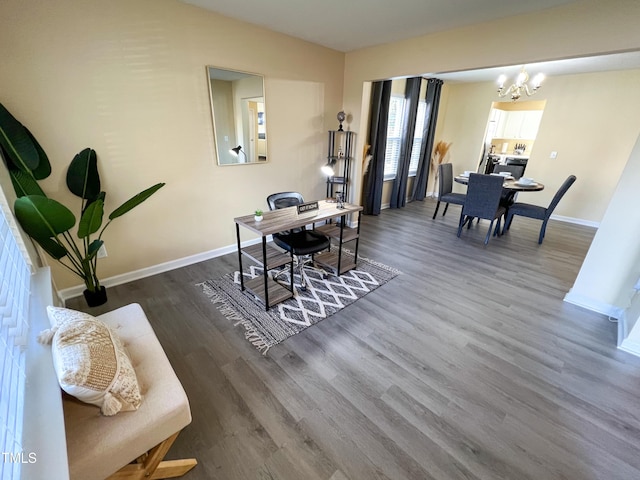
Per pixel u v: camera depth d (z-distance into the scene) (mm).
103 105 2283
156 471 1214
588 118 4750
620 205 2279
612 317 2438
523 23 2484
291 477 1261
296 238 2734
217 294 2613
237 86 3033
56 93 2072
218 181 3156
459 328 2271
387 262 3385
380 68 3668
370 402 1624
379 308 2502
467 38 2838
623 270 2342
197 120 2828
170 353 1944
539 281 3029
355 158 4250
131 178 2564
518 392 1713
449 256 3605
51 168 2145
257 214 2381
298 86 3598
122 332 1453
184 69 2629
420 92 5570
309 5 2471
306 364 1879
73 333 1088
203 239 3213
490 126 6391
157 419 1061
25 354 1093
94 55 2164
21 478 729
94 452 940
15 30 1854
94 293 2344
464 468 1314
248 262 3242
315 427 1479
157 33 2408
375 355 1971
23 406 901
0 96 1885
